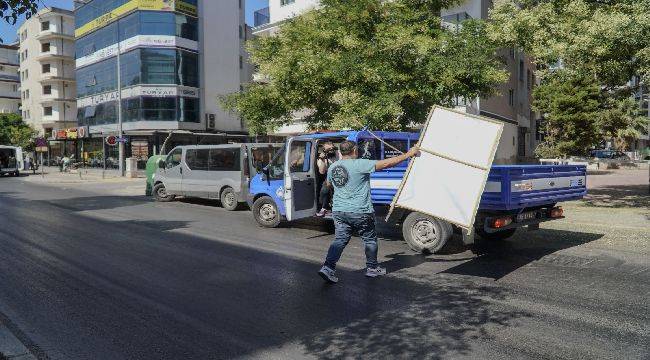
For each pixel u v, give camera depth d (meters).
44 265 6.89
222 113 39.97
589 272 6.43
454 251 7.85
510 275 6.29
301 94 14.34
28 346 4.01
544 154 33.03
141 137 36.22
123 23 37.09
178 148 15.53
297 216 9.03
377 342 4.06
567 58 11.44
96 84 41.09
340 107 13.75
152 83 35.69
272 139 39.06
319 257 7.45
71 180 27.81
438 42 12.32
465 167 6.11
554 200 7.88
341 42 13.20
